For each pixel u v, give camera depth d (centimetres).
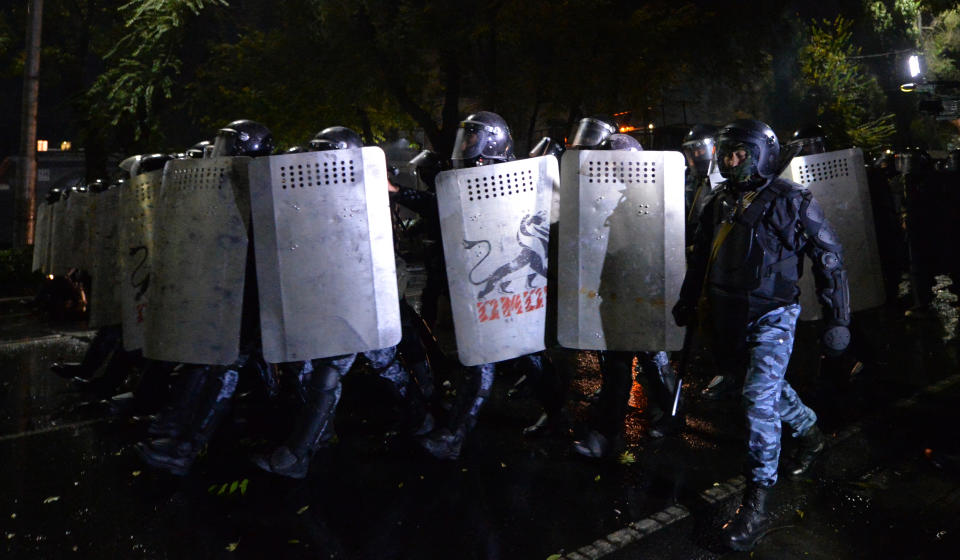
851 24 2852
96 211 560
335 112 1608
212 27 1681
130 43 1563
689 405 543
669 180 404
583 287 410
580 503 379
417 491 397
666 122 2248
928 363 634
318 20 1527
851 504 371
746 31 1830
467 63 1593
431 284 601
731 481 400
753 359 343
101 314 553
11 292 1143
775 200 340
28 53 1367
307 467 406
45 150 2177
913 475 406
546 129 1816
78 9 1819
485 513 369
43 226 820
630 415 524
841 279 340
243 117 1571
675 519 359
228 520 365
